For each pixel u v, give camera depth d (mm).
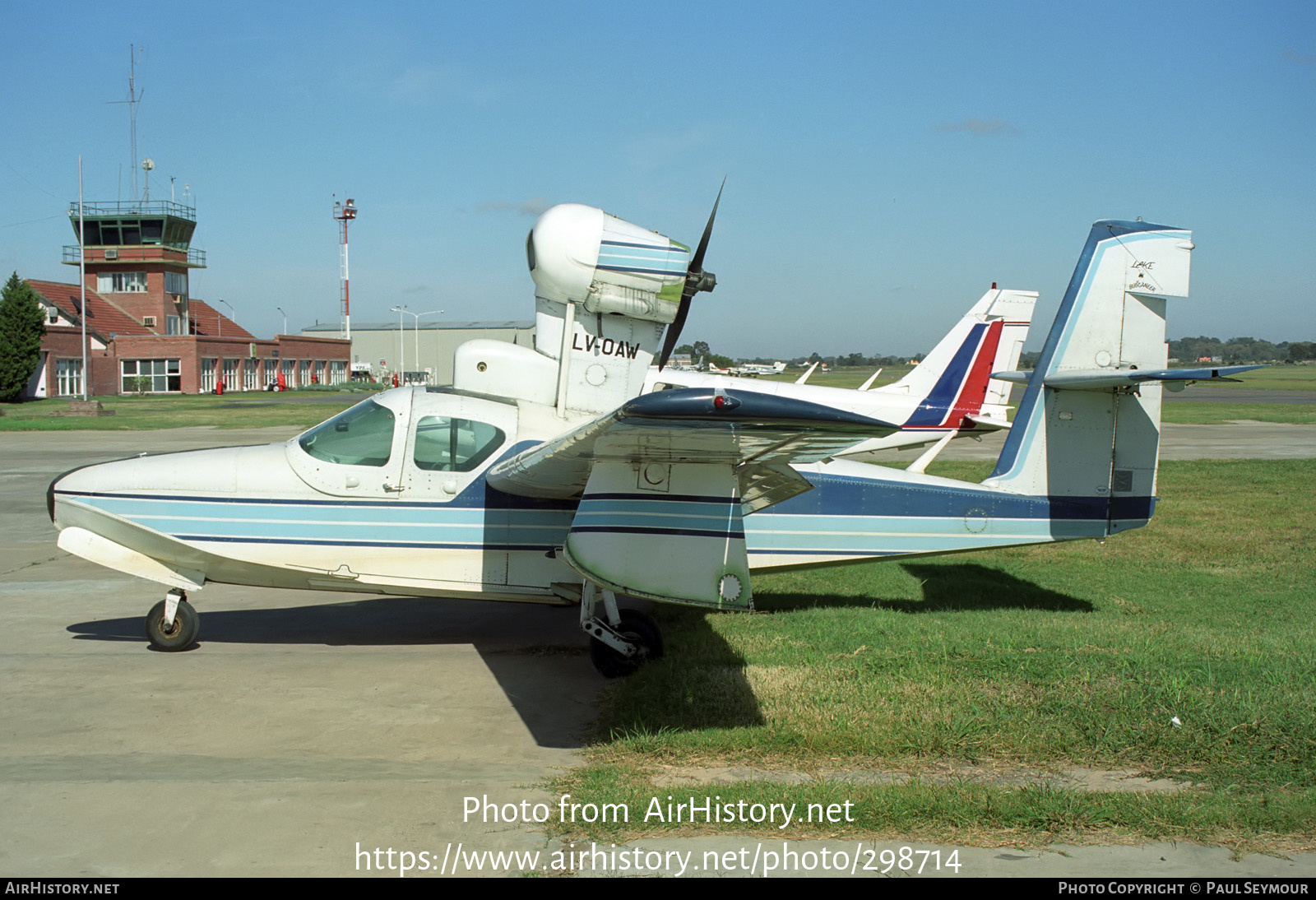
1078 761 4766
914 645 6555
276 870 3652
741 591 5449
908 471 7871
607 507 5367
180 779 4559
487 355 7098
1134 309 7586
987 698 5465
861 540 7531
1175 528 12273
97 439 25625
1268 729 4902
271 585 7086
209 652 7020
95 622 7926
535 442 6906
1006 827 4031
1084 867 3697
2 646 7148
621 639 6352
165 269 62844
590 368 7117
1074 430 7637
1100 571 10000
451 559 6887
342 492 6797
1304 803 4164
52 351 52469
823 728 5082
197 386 60000
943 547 7602
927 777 4629
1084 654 6125
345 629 7824
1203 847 3869
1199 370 6637
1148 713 5129
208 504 6773
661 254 6887
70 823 4051
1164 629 7047
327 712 5664
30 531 12648
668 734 5082
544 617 8289
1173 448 23734
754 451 5188
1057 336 7566
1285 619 7797
